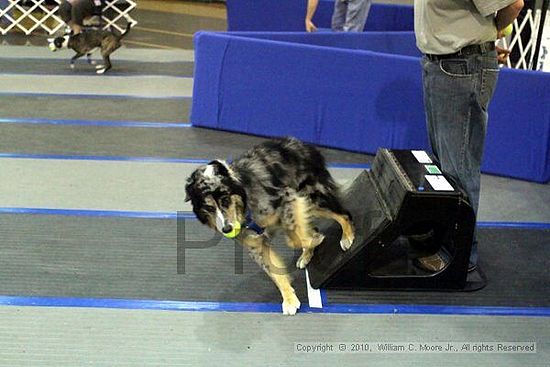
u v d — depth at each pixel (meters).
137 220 4.48
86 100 7.42
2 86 7.83
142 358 3.08
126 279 3.76
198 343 3.21
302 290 3.70
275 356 3.13
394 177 3.67
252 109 6.23
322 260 3.81
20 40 10.68
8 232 4.25
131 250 4.09
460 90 3.44
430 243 3.96
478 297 3.69
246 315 3.46
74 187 5.00
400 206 3.44
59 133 6.26
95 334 3.25
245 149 5.98
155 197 4.87
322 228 4.07
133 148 5.92
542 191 5.21
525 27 8.27
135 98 7.58
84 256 4.00
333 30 8.48
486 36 3.34
